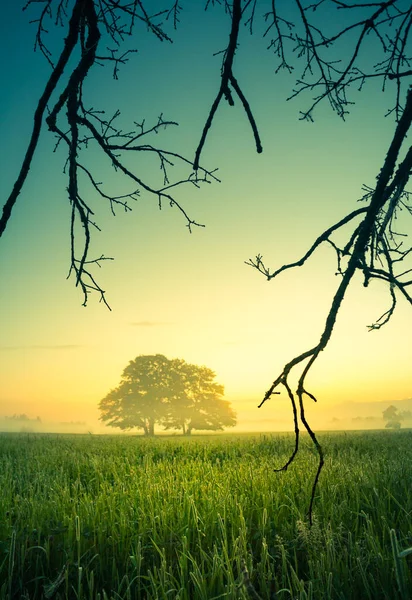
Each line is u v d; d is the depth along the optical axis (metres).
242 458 12.02
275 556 4.19
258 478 7.11
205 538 4.72
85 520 5.28
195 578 3.50
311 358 1.67
